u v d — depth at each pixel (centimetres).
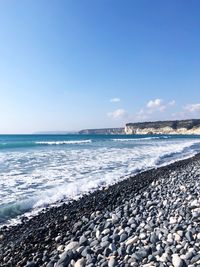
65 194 1126
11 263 555
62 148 3816
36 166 1878
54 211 895
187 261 493
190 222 664
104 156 2602
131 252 549
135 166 1966
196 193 962
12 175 1515
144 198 1015
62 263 526
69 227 743
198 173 1491
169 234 601
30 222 793
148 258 512
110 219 768
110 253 551
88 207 933
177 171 1667
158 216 745
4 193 1114
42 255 579
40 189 1195
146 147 4034
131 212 823
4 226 757
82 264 513
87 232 674
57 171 1675
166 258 507
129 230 655
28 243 647
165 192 1067
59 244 634
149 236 608
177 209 776
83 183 1328
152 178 1467
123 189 1203
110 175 1578
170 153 2970
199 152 3331
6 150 3372
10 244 649
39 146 4350
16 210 906
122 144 5078
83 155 2691
